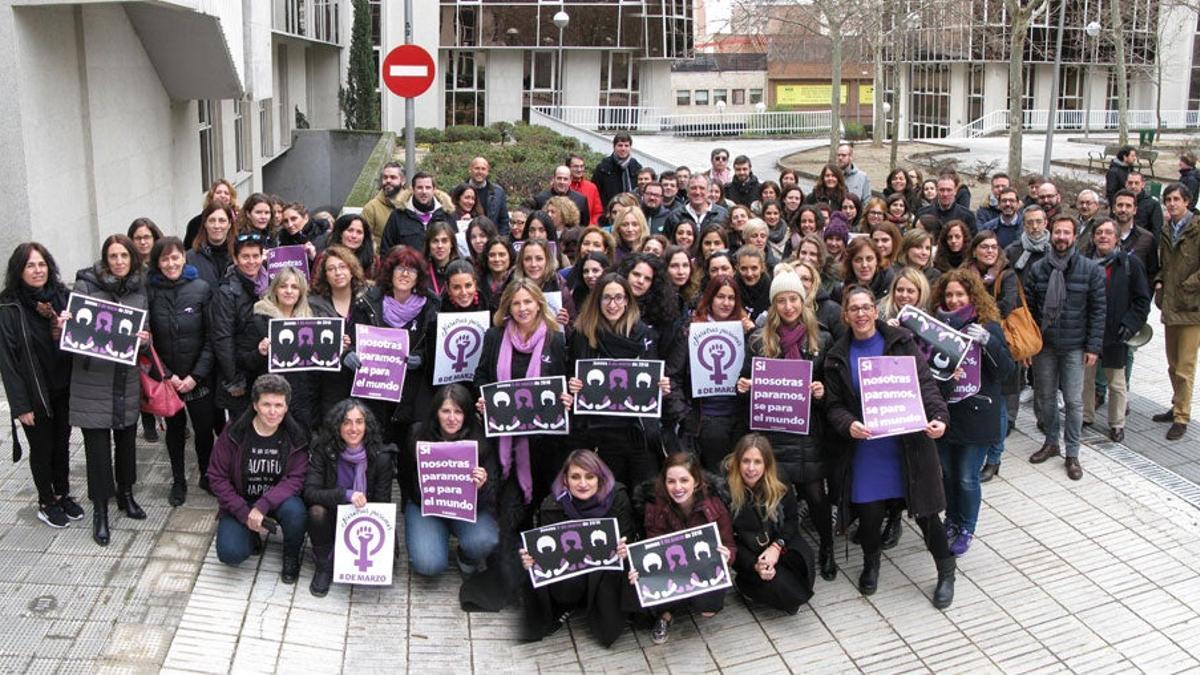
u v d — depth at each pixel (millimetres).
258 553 7734
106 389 7551
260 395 7129
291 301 7926
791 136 51219
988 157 39625
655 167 33281
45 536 7688
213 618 6930
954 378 7793
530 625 7191
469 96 48531
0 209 11172
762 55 76750
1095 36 44719
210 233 8867
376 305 8102
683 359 7934
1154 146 43938
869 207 10812
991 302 8039
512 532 7715
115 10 14297
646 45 48781
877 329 7535
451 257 8953
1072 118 57000
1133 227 10508
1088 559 8250
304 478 7418
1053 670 6996
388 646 7023
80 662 6355
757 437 7234
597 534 7016
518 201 20984
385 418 8180
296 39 30656
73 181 12773
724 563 7055
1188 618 7516
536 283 8492
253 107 25359
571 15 47812
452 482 7469
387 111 45656
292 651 6793
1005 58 54469
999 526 8727
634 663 7035
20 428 9430
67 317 7328
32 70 11320
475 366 7992
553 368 7723
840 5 35406
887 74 69312
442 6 47000
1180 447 10219
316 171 33938
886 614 7582
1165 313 10328
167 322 7934
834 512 8773
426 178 10836
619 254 9656
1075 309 9281
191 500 8336
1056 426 9742
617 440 7652
